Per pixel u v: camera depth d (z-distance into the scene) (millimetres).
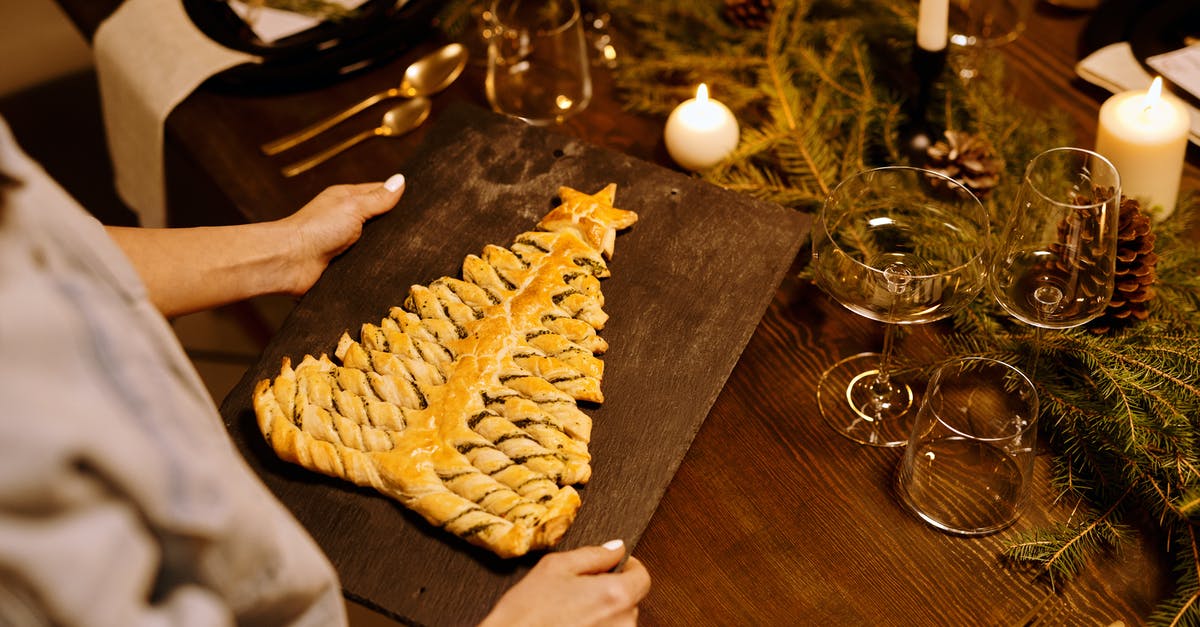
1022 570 1273
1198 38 1551
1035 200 1271
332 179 1529
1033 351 1349
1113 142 1425
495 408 1275
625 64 1602
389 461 1245
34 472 816
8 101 2217
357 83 1606
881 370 1354
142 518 936
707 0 1631
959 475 1280
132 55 1615
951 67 1547
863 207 1349
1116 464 1297
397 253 1387
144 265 1333
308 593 1091
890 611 1263
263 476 1268
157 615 954
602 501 1255
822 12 1627
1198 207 1469
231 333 2020
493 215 1408
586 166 1436
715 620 1264
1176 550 1273
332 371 1303
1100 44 1579
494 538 1214
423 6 1635
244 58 1592
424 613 1214
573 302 1330
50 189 1016
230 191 1526
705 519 1308
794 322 1417
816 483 1322
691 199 1410
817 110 1507
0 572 828
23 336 853
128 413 952
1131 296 1349
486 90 1598
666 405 1295
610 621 1193
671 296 1353
